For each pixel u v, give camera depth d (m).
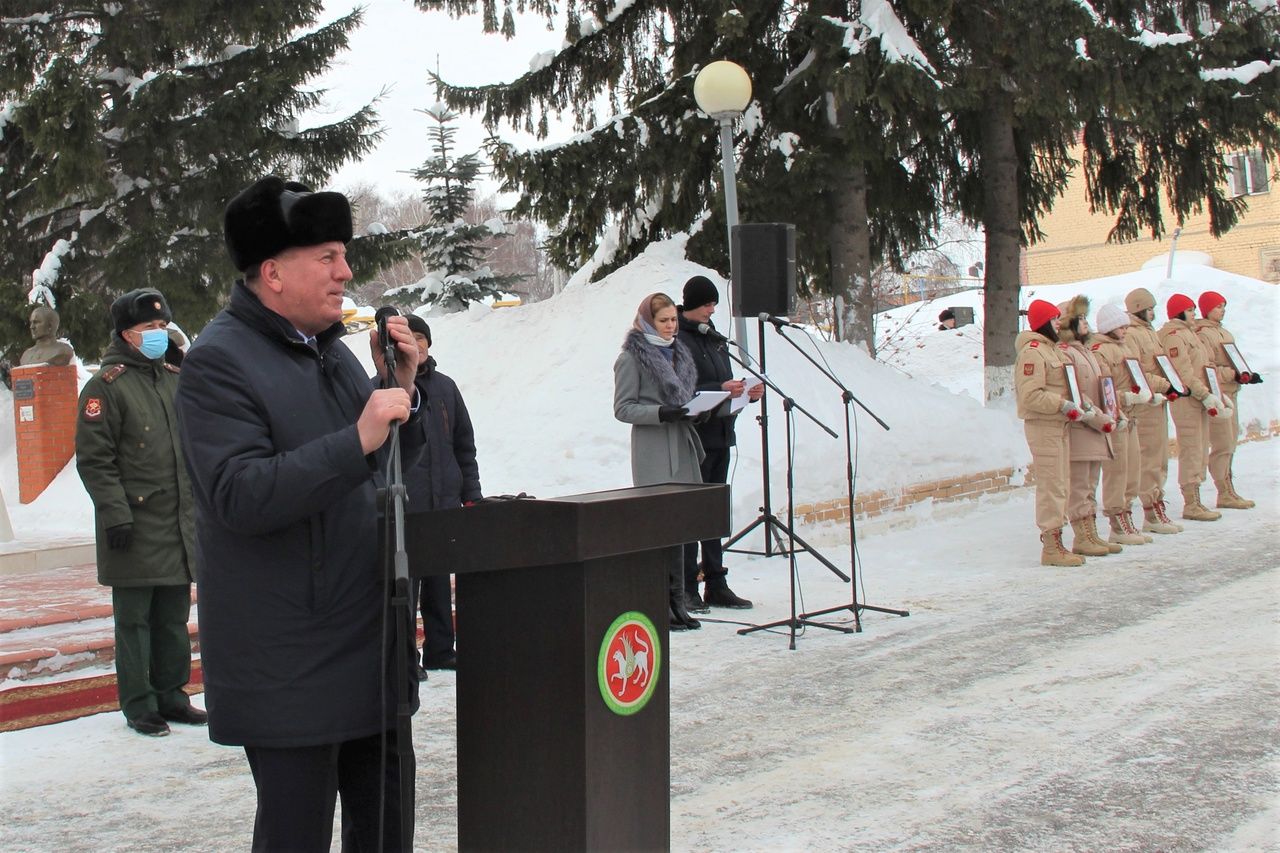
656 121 12.57
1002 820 3.75
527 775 2.51
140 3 15.26
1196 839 3.53
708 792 4.16
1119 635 6.31
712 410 6.92
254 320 2.51
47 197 14.41
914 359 25.58
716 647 6.45
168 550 5.10
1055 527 8.60
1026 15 11.19
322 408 2.54
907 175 14.59
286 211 2.49
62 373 11.88
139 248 15.02
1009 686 5.39
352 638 2.47
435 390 6.12
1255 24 13.02
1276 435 16.50
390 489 2.39
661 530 2.53
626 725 2.55
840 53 11.52
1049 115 12.11
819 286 14.52
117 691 5.50
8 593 7.18
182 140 15.34
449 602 6.20
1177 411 10.71
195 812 4.10
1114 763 4.27
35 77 15.21
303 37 16.47
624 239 14.36
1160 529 10.01
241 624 2.41
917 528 10.38
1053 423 8.60
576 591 2.44
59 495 11.27
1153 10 13.48
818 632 6.76
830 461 9.69
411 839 2.49
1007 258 13.58
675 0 12.95
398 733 2.42
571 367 10.70
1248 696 5.04
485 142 12.48
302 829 2.45
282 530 2.42
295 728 2.40
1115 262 33.66
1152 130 13.00
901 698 5.29
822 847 3.60
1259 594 7.20
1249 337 21.58
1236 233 31.66
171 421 5.20
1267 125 13.19
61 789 4.36
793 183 12.16
